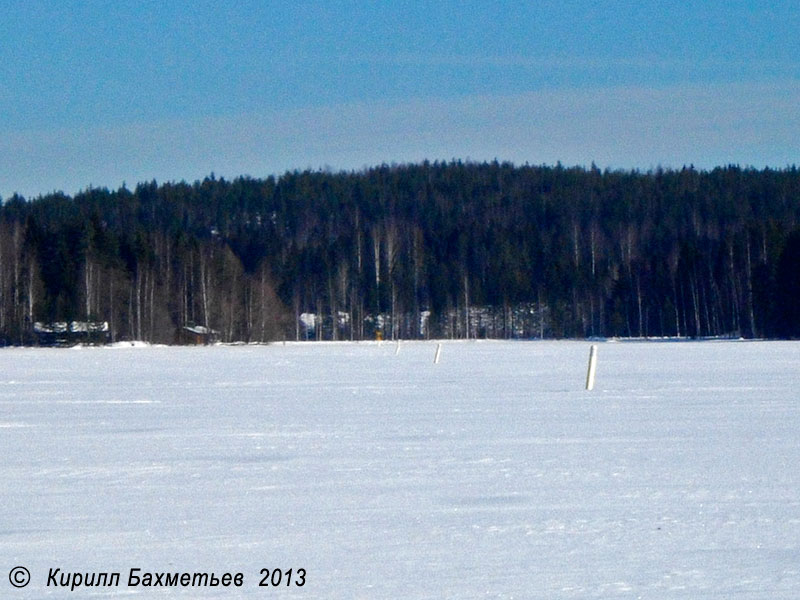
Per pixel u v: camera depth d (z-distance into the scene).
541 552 22.22
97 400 64.25
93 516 26.27
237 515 26.22
